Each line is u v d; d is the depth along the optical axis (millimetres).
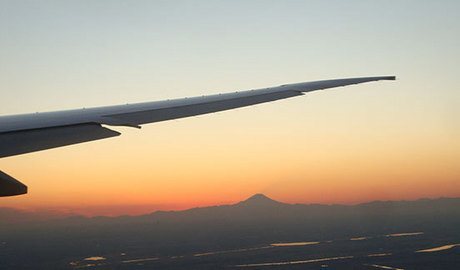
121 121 14820
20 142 12273
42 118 15250
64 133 13203
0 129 13570
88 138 12766
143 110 16312
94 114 15883
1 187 10211
